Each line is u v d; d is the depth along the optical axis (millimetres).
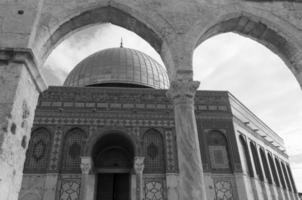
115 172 21047
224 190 19750
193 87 7867
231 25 9734
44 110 20844
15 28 7160
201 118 22141
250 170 22375
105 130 19828
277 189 26828
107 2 8758
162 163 20297
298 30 9453
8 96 6059
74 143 20203
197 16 9000
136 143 19141
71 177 19000
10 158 5840
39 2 7918
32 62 6793
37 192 18203
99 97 21812
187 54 8258
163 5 9062
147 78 29125
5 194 5586
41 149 19703
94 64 29766
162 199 19031
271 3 9828
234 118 22875
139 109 21656
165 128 21297
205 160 20469
